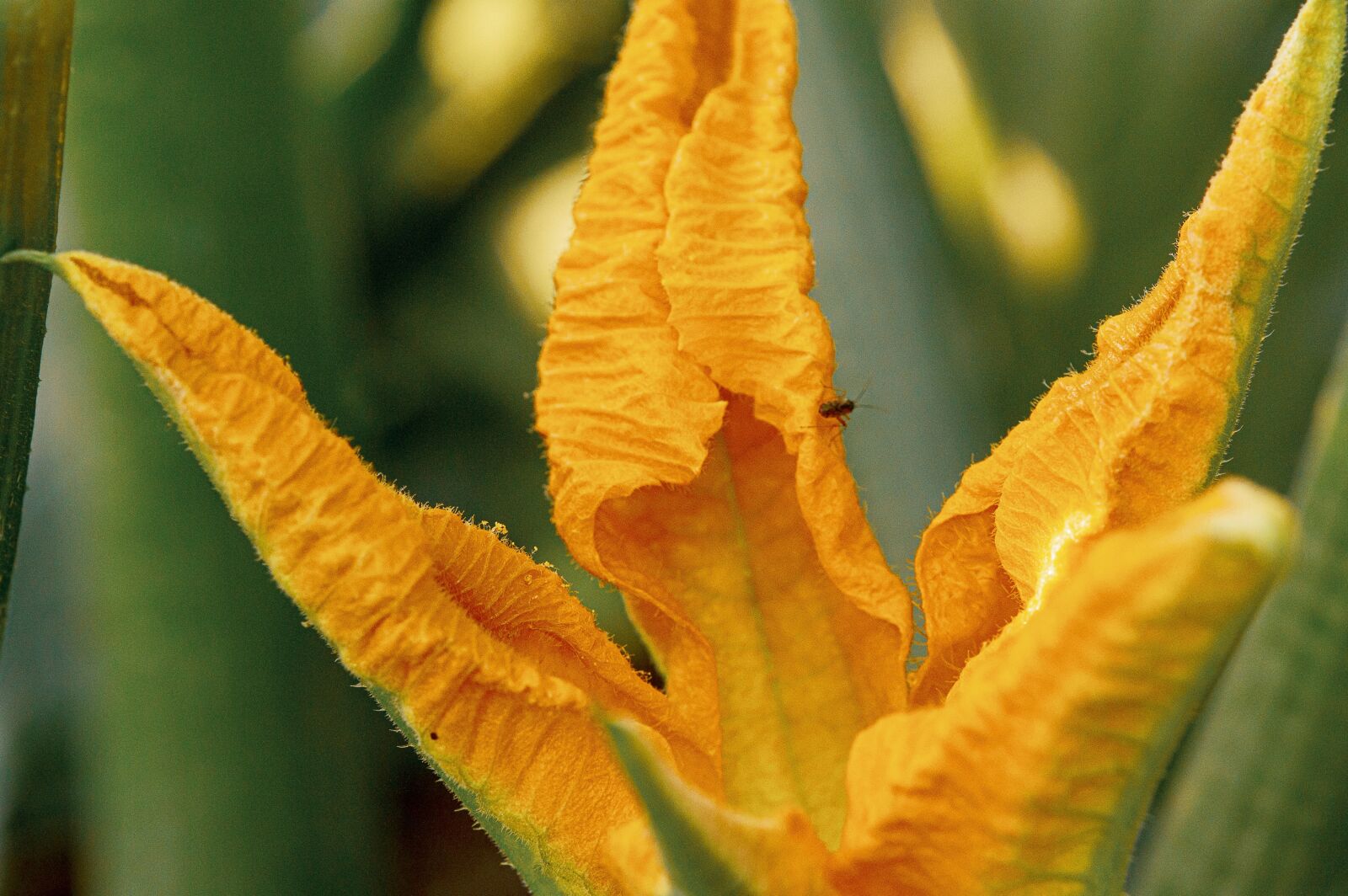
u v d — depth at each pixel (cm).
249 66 48
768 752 39
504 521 81
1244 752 43
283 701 49
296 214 49
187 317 36
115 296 36
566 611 38
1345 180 62
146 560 48
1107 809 34
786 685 39
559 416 39
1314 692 43
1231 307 37
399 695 37
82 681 70
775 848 35
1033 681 34
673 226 39
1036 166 72
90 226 48
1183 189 68
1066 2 70
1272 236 37
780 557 39
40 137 37
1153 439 37
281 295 49
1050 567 37
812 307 39
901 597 39
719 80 40
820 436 39
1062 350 67
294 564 37
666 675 39
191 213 48
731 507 39
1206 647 33
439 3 90
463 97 89
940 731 35
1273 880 43
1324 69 37
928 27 74
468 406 86
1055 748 34
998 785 34
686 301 39
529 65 89
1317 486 43
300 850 49
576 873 37
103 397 48
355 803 50
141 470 48
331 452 37
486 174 90
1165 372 37
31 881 75
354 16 88
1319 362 61
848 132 59
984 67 73
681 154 39
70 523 65
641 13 40
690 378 39
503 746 37
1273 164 37
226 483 36
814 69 60
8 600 37
